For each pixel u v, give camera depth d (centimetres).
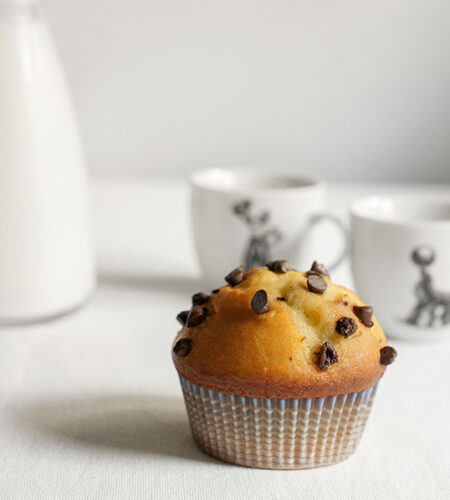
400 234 47
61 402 42
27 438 39
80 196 52
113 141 91
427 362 47
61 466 37
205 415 37
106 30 87
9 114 48
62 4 86
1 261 49
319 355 36
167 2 86
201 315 37
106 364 46
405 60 87
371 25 86
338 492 36
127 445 39
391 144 90
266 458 37
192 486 36
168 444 39
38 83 49
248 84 88
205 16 86
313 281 38
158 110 90
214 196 52
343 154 90
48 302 51
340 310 37
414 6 85
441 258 47
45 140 49
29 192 49
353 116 89
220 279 54
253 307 36
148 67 88
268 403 36
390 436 40
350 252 50
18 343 49
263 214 52
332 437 37
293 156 91
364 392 37
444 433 40
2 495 35
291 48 87
